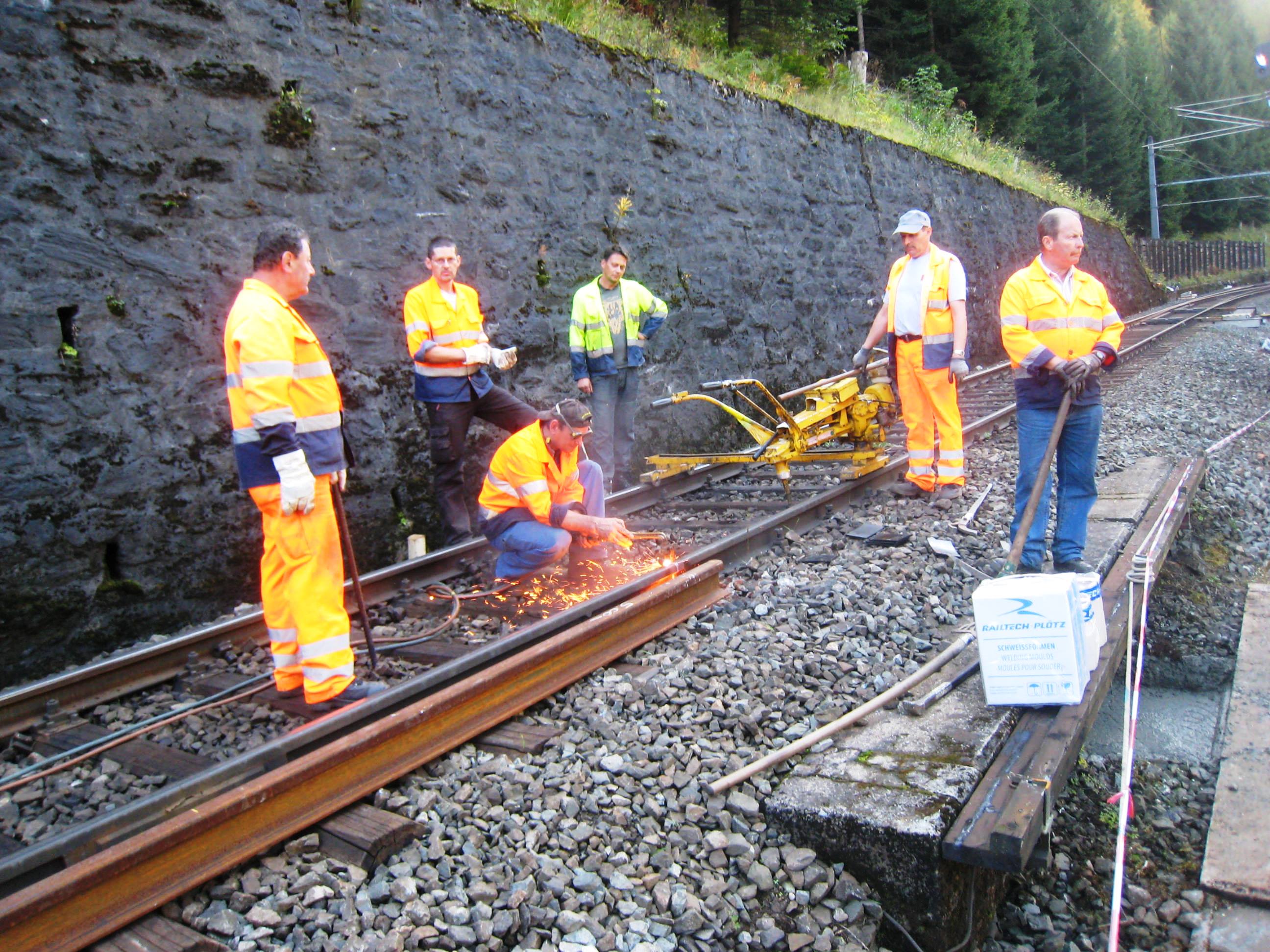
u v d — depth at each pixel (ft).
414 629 15.83
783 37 49.80
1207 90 155.84
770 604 16.21
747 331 35.42
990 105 85.92
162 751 11.93
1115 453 26.08
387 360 22.29
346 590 17.04
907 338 22.30
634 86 30.32
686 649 14.58
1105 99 113.19
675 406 31.55
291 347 11.35
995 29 83.61
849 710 12.45
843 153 43.27
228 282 19.22
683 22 42.47
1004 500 21.91
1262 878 10.02
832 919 9.38
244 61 19.60
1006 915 10.73
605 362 24.32
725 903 9.30
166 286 18.22
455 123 24.18
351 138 21.68
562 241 27.32
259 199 19.85
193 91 18.75
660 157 31.35
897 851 9.48
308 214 20.79
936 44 85.61
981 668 12.05
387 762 10.68
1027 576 12.09
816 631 15.11
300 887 8.84
